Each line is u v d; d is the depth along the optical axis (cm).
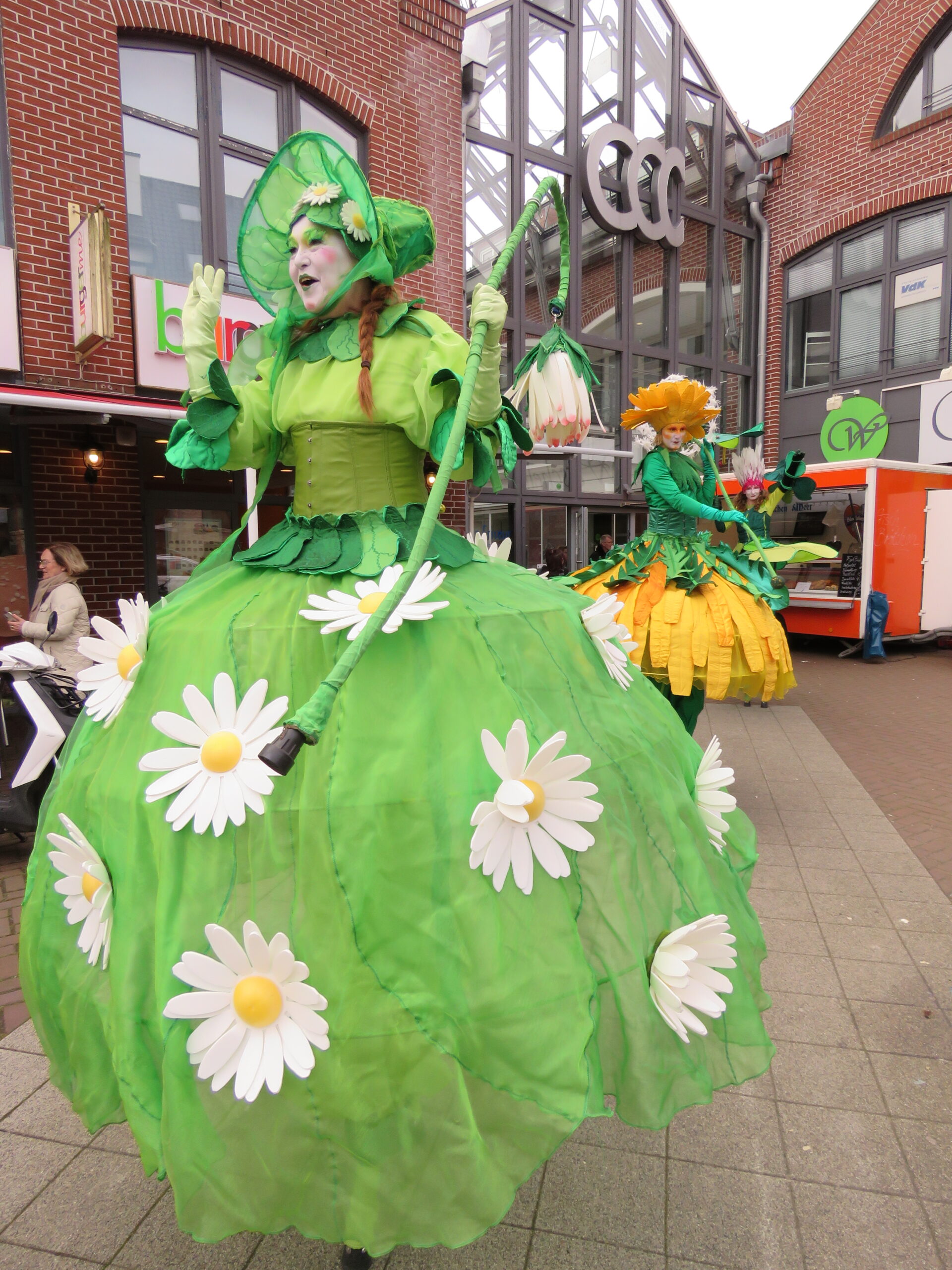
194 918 136
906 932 350
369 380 176
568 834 143
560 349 204
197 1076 127
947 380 1302
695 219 1531
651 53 1436
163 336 719
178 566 855
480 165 1238
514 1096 130
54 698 421
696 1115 234
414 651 158
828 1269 183
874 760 642
